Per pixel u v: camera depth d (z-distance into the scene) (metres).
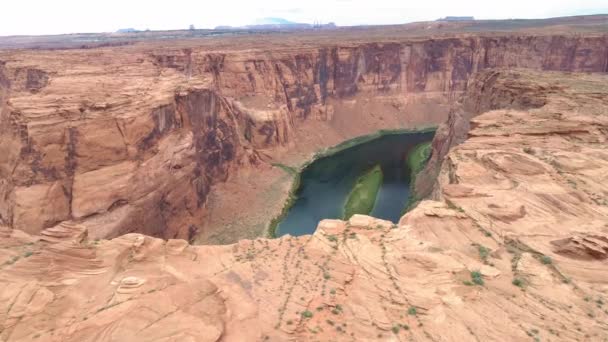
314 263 22.66
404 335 16.69
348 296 19.56
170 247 23.81
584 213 25.36
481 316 17.62
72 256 20.23
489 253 22.41
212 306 17.22
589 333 16.45
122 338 14.60
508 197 27.25
